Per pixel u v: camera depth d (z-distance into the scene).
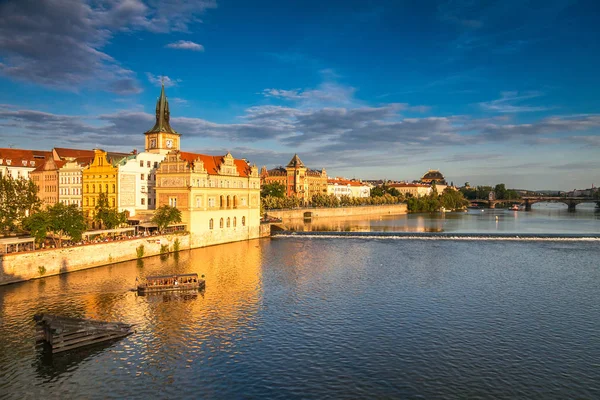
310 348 61.66
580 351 60.78
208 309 77.81
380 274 105.81
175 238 136.50
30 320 71.88
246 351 60.75
